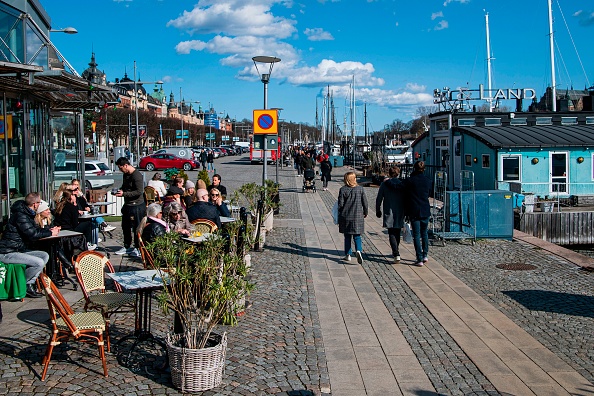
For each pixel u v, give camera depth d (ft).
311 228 56.08
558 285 33.27
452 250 44.45
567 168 80.43
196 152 214.07
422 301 29.76
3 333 23.26
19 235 28.48
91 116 76.02
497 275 35.86
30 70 30.81
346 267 38.09
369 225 58.18
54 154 55.31
